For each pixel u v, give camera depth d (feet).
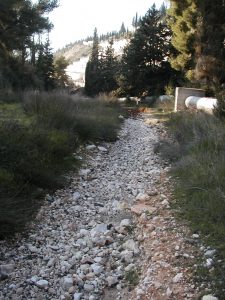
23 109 35.60
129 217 17.83
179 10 68.39
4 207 16.38
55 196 20.43
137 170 26.03
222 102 33.37
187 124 33.24
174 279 11.86
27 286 12.62
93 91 135.03
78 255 14.49
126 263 13.79
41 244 15.44
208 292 10.98
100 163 27.89
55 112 31.42
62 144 26.43
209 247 13.34
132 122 50.60
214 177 18.19
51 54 139.74
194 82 64.18
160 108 66.18
